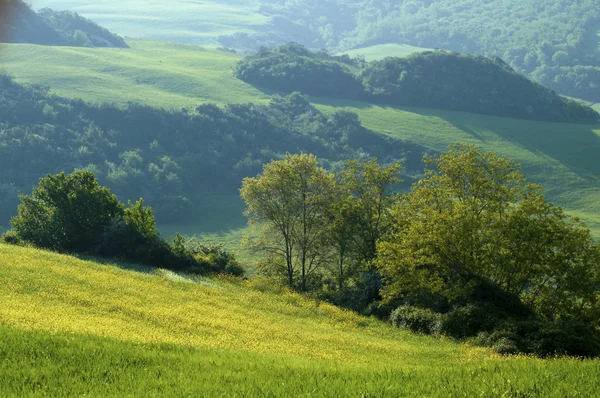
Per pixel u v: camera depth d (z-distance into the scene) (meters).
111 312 35.81
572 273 50.09
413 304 52.34
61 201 66.69
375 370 20.28
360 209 67.75
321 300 59.88
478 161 58.28
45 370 18.20
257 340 33.28
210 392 16.53
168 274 57.69
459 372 19.62
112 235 63.78
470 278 48.81
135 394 16.50
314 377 18.61
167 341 26.97
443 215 50.84
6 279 40.16
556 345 39.22
